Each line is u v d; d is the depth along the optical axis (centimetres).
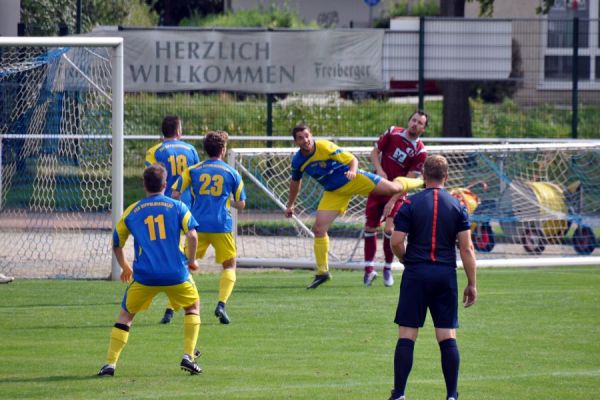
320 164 3158
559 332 2584
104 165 4128
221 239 2677
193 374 2075
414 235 1855
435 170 1875
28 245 3966
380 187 3184
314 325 2652
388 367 2162
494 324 2691
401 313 1834
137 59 5012
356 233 4419
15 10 4459
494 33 5041
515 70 5922
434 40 5044
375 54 5075
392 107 5928
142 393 1905
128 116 5472
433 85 6888
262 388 1958
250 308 2906
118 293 3153
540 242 4147
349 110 5847
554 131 5859
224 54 5066
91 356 2247
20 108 4228
